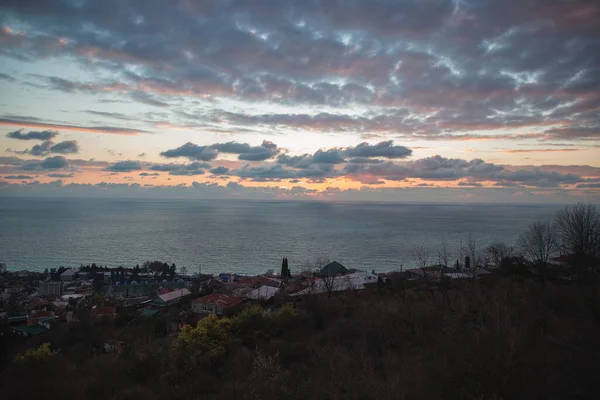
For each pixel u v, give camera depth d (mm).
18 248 195875
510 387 14117
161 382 25375
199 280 115062
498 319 17344
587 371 15227
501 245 97375
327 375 19938
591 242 44875
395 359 19875
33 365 28391
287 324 37312
